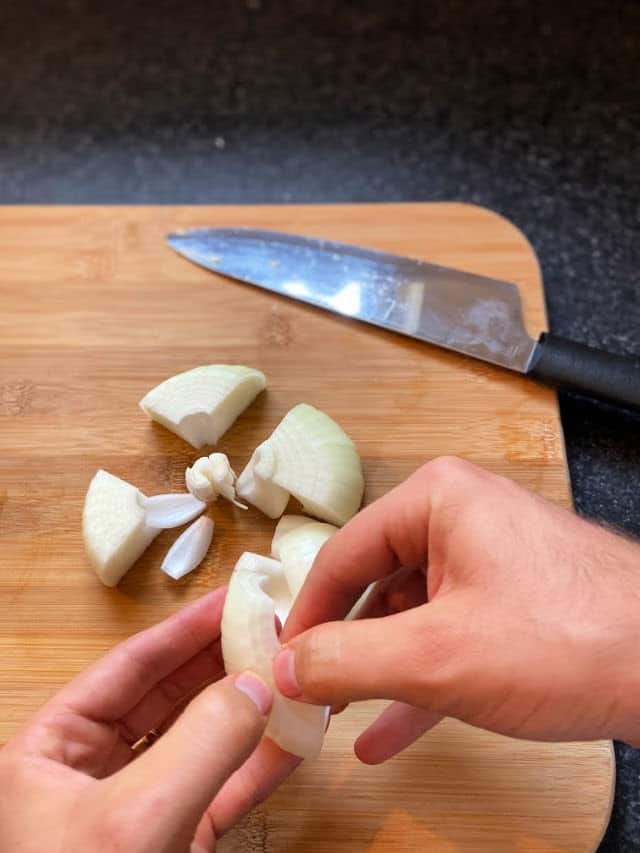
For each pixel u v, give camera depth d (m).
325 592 0.28
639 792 0.31
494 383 0.38
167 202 0.48
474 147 0.49
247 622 0.29
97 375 0.39
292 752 0.28
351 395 0.38
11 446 0.38
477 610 0.23
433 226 0.43
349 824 0.29
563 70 0.51
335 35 0.54
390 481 0.36
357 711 0.31
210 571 0.35
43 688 0.33
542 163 0.48
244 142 0.50
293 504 0.36
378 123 0.50
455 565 0.24
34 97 0.52
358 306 0.40
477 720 0.23
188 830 0.22
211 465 0.35
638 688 0.22
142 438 0.38
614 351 0.41
